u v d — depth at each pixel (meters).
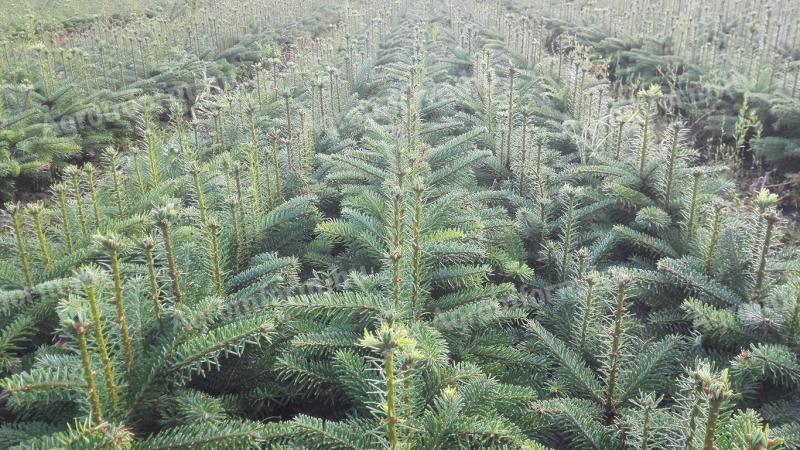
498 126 5.93
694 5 11.59
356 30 14.19
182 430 2.29
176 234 3.62
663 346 3.05
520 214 4.41
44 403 2.48
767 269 3.38
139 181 4.71
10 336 2.79
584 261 3.64
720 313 3.09
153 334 2.70
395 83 8.66
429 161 5.21
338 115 6.97
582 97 6.77
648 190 4.88
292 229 4.25
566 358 3.02
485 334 3.32
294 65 8.74
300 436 2.36
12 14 13.93
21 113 6.70
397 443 1.97
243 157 5.55
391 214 3.89
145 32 12.75
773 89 7.25
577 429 2.58
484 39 11.59
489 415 2.48
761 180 6.46
